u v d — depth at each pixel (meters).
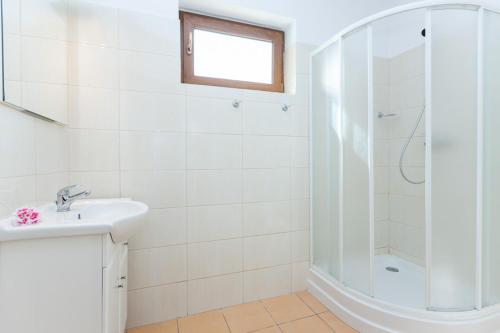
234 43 1.92
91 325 0.82
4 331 0.77
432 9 1.33
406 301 1.60
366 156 1.55
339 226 1.68
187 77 1.74
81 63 1.39
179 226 1.60
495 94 1.30
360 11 2.16
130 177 1.49
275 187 1.87
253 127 1.80
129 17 1.48
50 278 0.79
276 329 1.49
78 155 1.39
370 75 1.53
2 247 0.75
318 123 1.90
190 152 1.63
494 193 1.31
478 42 1.26
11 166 0.90
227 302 1.73
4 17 0.87
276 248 1.88
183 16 1.74
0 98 0.84
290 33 1.99
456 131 1.31
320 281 1.82
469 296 1.30
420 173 2.05
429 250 1.32
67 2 1.36
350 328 1.50
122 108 1.47
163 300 1.57
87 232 0.80
